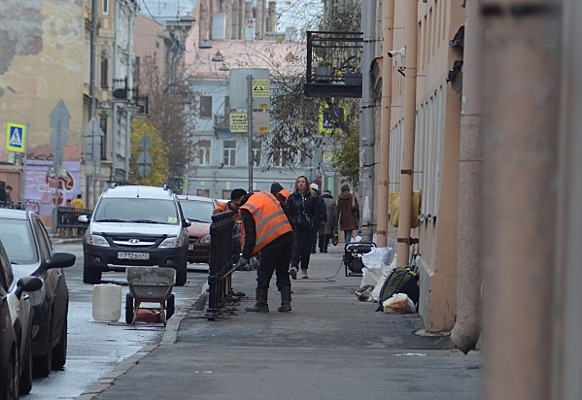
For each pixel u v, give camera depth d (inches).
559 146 137.7
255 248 1462.8
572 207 135.5
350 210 3029.0
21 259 963.3
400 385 836.6
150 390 804.0
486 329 142.3
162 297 1408.7
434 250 1264.8
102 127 5994.1
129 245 2075.5
